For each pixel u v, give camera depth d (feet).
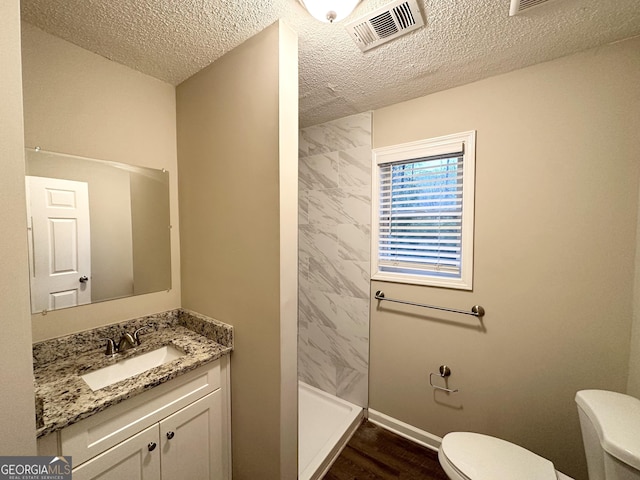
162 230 4.93
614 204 3.82
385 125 5.79
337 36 3.66
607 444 2.71
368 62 4.25
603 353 3.95
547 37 3.65
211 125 4.38
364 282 6.22
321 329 7.02
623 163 3.75
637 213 3.69
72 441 2.68
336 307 6.71
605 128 3.83
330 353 6.89
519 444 4.61
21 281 2.04
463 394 5.10
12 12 1.97
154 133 4.79
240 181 3.97
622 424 2.89
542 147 4.25
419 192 5.59
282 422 3.70
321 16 3.08
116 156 4.34
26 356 2.07
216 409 4.08
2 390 1.98
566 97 4.06
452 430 5.23
